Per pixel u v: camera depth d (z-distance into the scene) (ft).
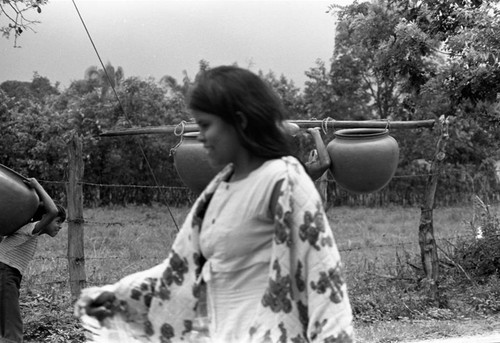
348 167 18.93
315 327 7.78
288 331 7.97
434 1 42.22
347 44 77.87
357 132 19.61
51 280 32.04
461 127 63.98
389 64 42.96
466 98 39.14
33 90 88.79
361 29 46.34
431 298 29.58
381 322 27.48
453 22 41.52
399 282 32.14
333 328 7.70
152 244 49.83
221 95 8.09
